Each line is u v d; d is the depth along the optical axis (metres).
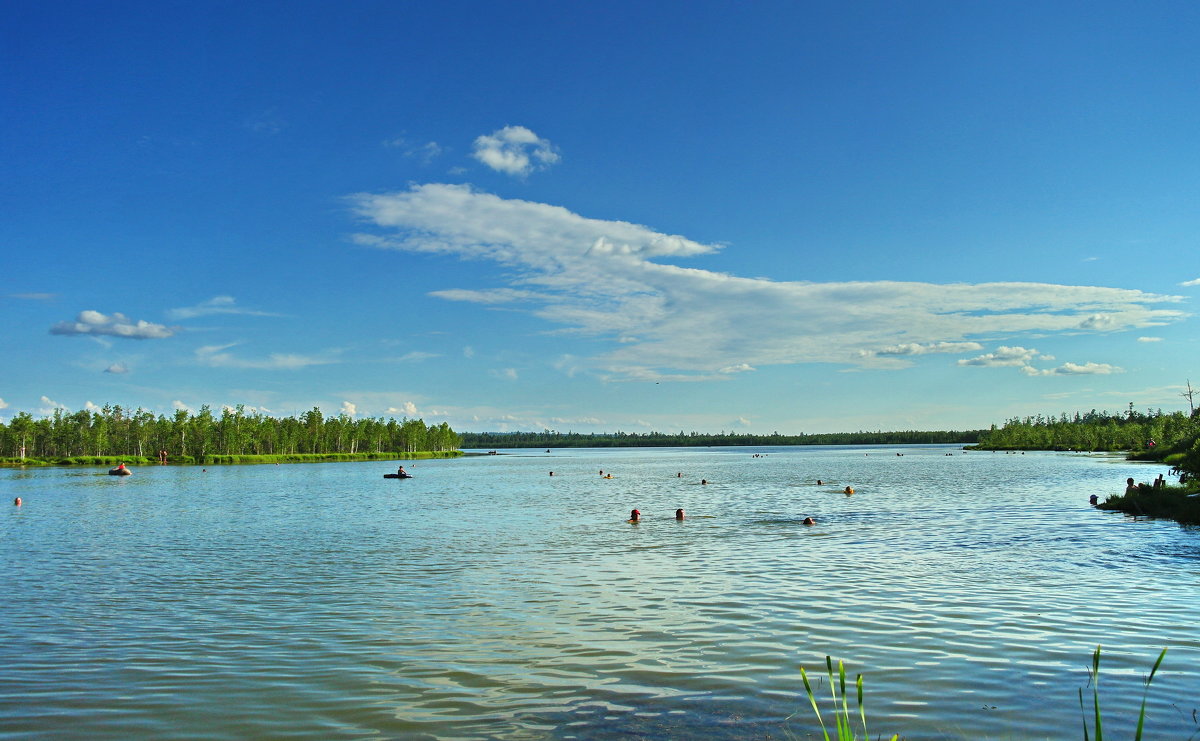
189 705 13.52
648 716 12.62
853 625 18.44
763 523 42.78
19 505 61.59
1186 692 13.29
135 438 195.75
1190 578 24.00
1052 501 53.66
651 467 151.25
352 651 16.78
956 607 20.22
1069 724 11.94
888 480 83.81
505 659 16.03
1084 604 20.36
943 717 12.30
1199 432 96.81
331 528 43.06
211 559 31.12
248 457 192.00
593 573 26.73
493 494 73.38
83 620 20.11
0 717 13.02
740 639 17.36
